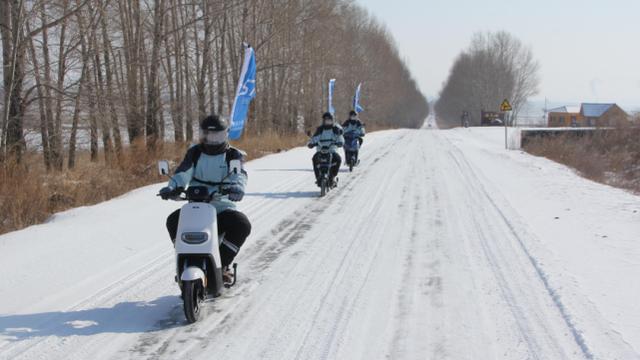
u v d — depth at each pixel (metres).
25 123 15.04
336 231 10.06
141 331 5.63
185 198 6.21
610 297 6.51
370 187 15.30
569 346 5.24
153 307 6.32
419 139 41.78
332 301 6.50
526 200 13.20
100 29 20.05
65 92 15.59
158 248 8.77
